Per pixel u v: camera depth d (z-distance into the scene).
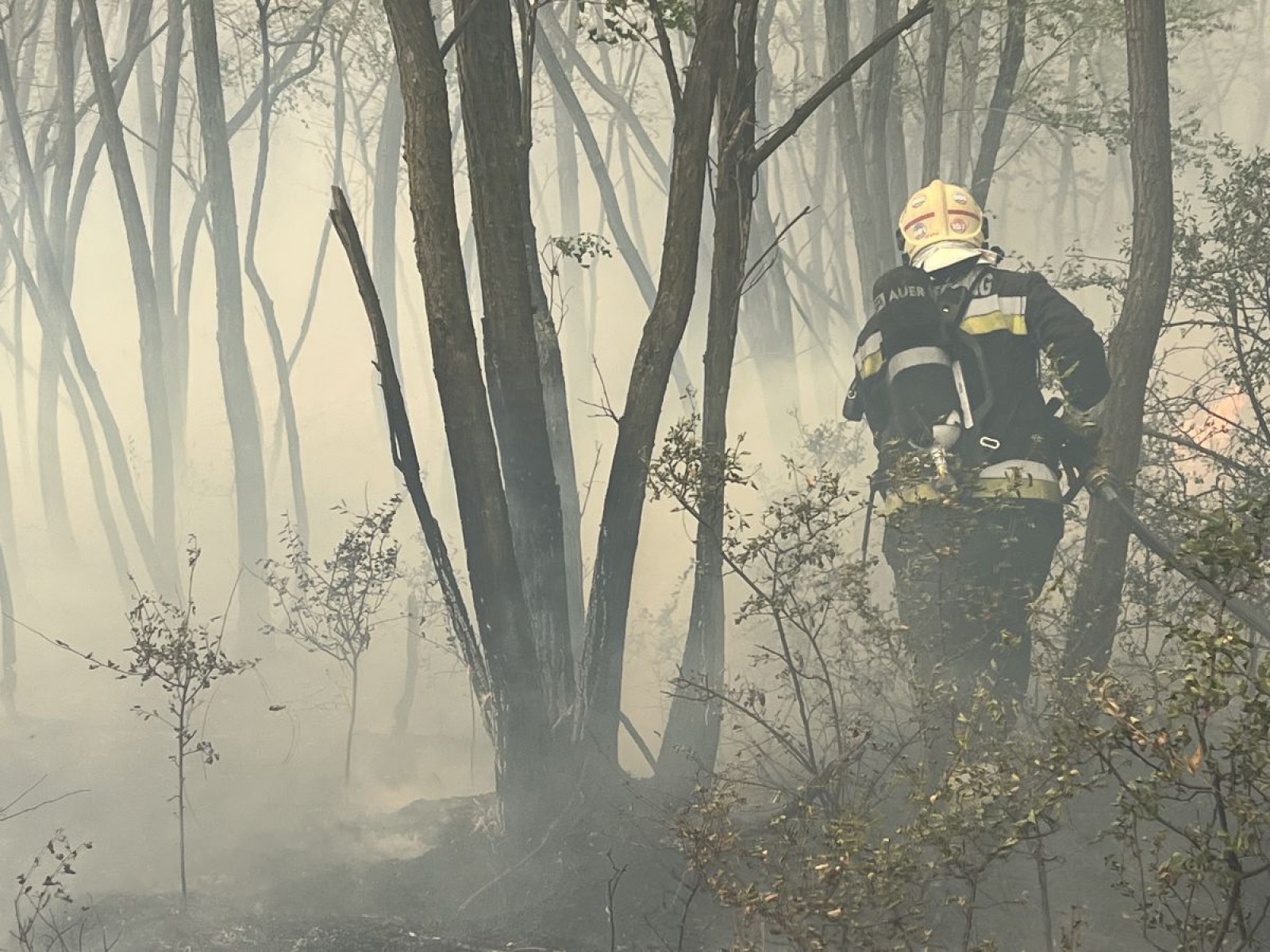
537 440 4.45
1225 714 4.96
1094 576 5.03
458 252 4.18
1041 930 3.65
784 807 4.28
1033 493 4.60
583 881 4.12
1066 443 4.73
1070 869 3.98
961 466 4.60
